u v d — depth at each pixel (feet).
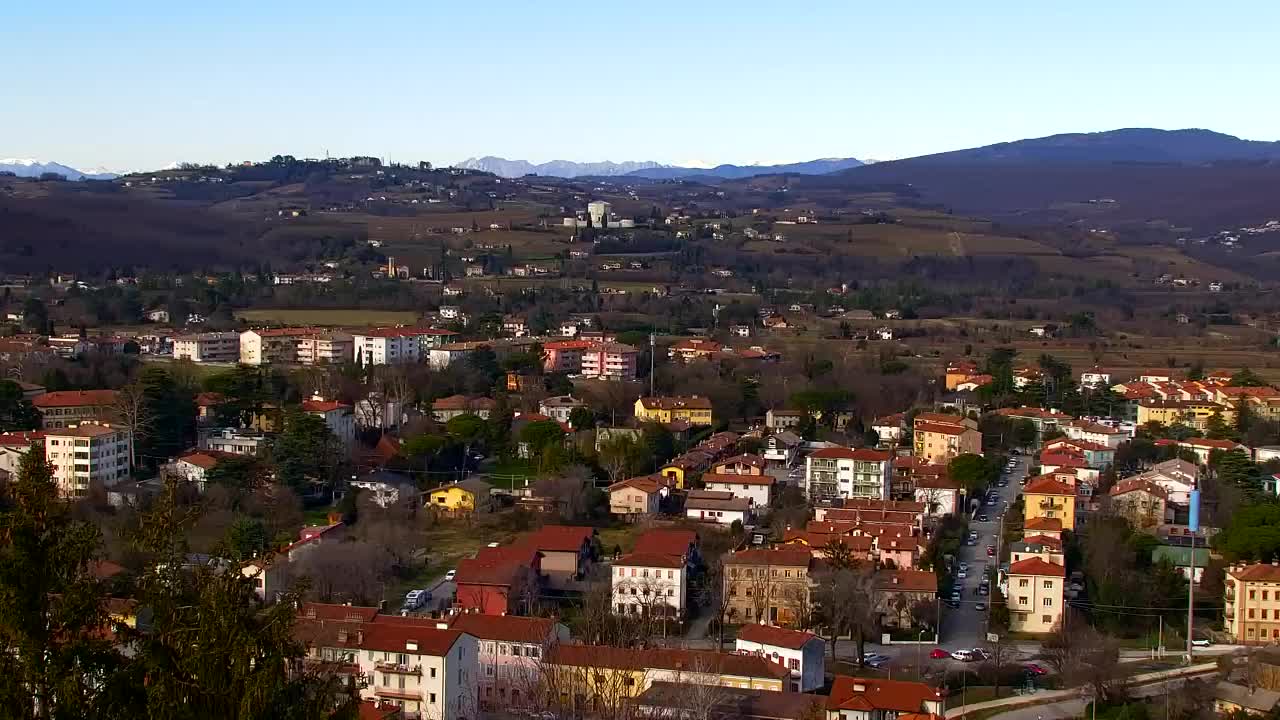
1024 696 496.23
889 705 442.50
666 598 579.07
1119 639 573.33
